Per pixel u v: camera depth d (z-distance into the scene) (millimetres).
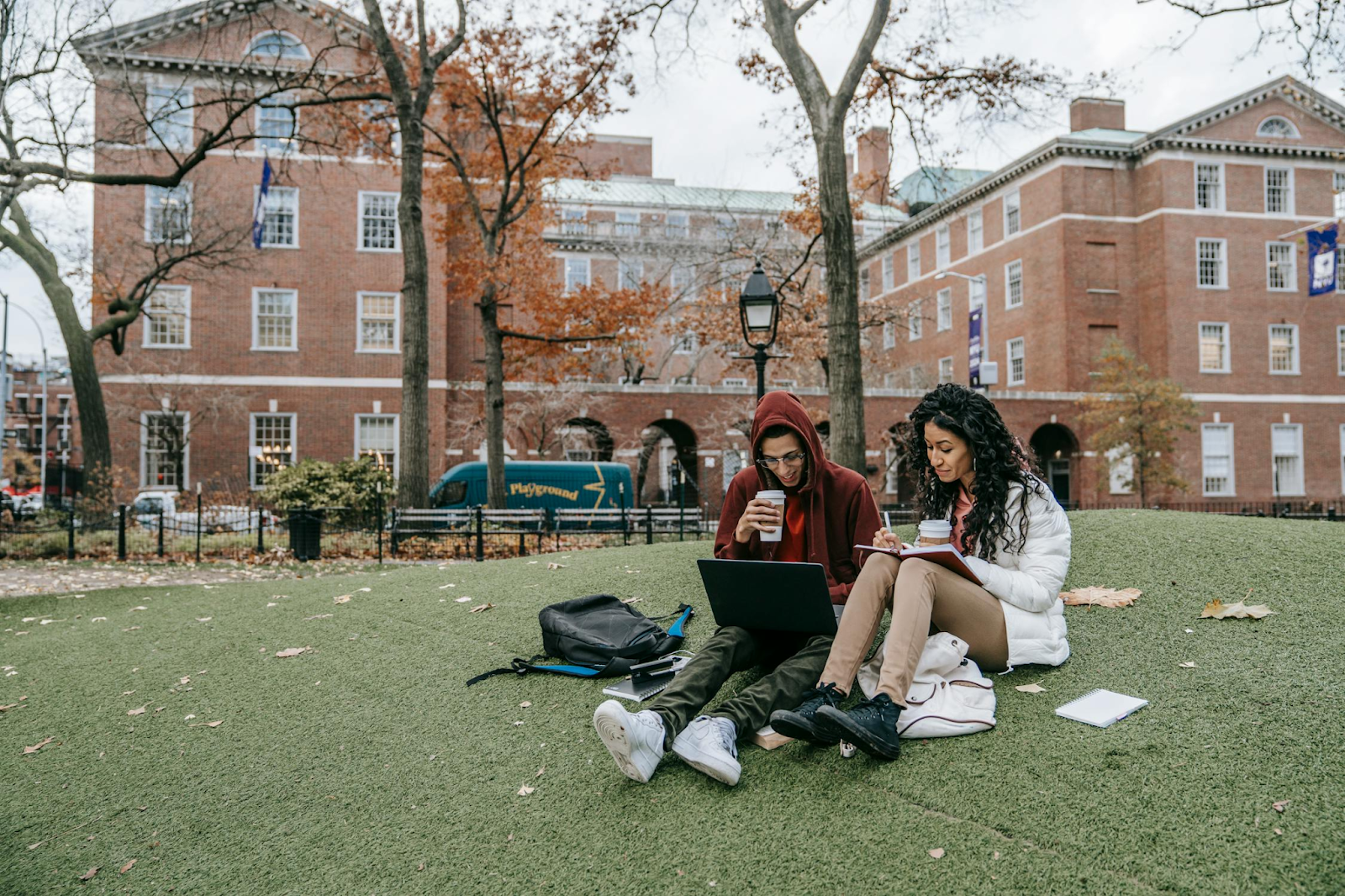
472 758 3316
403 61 17922
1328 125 32688
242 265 26156
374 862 2670
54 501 33406
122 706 4453
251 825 3039
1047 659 3320
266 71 15734
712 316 26438
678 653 4152
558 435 28891
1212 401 31344
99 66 14977
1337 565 4613
